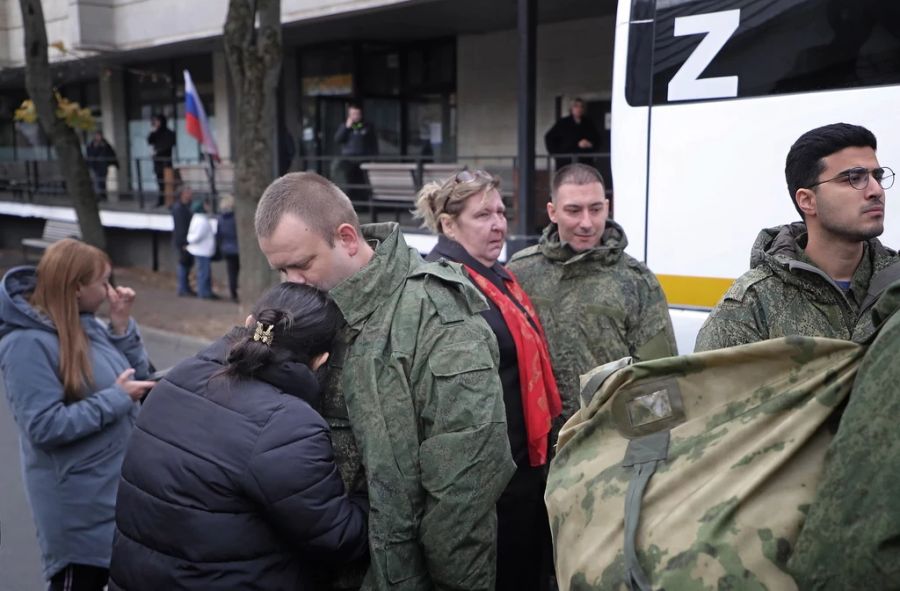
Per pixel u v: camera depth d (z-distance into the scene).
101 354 2.87
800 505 1.26
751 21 3.47
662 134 3.72
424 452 1.96
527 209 8.35
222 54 16.64
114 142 20.27
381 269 2.06
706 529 1.27
